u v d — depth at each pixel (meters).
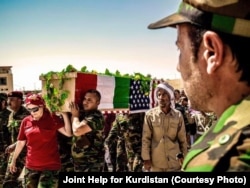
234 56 0.83
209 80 0.89
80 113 4.46
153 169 4.76
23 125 4.77
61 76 4.37
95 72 5.02
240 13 0.80
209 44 0.85
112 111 5.36
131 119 5.91
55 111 4.51
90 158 4.34
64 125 4.60
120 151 6.49
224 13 0.81
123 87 5.59
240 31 0.80
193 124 6.19
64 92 4.39
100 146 4.44
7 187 5.49
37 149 4.50
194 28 0.90
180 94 8.13
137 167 5.76
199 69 0.91
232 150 0.71
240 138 0.72
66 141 4.91
